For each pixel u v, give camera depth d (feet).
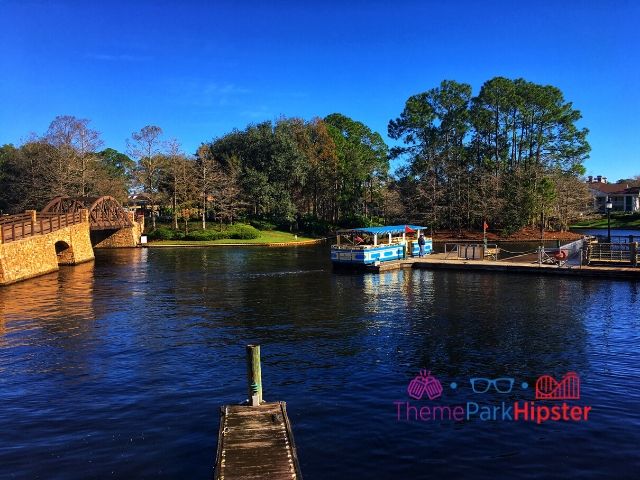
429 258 130.52
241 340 56.03
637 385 40.29
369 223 269.23
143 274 116.88
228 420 31.48
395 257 128.47
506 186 229.66
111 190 245.24
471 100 251.19
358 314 69.51
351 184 287.89
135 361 48.37
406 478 26.84
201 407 36.63
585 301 75.92
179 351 51.65
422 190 239.91
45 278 110.01
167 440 31.45
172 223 253.85
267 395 38.93
